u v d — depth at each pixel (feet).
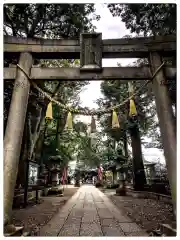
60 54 20.99
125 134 67.41
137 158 55.62
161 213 26.43
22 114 18.58
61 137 82.58
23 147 41.81
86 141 100.32
